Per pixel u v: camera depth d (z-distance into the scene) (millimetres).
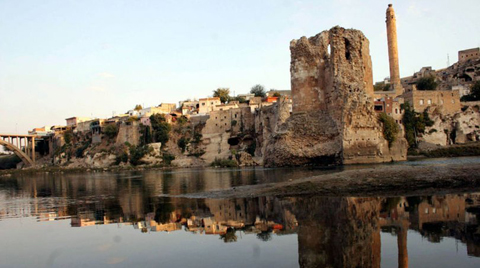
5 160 175875
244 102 148750
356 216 21203
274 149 69562
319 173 48125
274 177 48781
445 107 101750
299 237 17672
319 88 67938
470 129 99000
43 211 30203
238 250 16031
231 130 121688
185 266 14180
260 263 14188
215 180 52062
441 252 14516
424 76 134375
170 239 18453
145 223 22719
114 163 133375
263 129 105812
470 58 151750
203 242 17594
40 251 17172
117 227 21906
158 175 77000
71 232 21094
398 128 68438
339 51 64125
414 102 100438
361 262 13836
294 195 30109
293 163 66125
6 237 20438
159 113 137000
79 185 59812
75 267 14633
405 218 20234
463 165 34625
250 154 109688
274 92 153500
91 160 139000
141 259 15273
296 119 67750
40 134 188125
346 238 16984
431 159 70500
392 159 65375
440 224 18703
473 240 15906
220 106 140375
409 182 30922
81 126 164500
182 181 54875
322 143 64062
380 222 19625
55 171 129375
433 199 25422
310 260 14305
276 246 16359
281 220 21469
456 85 125188
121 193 41969
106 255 16094
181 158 123938
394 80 112812
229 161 103938
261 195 31375
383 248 15312
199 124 129000
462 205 23078
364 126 62125
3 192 52625
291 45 70750
